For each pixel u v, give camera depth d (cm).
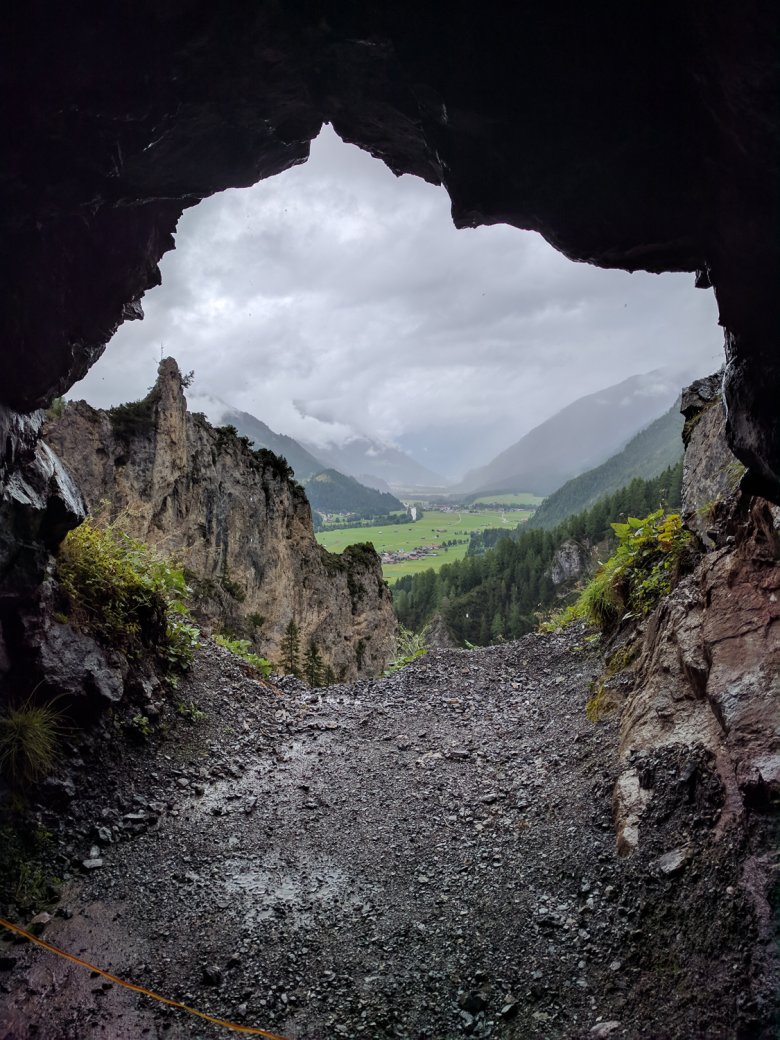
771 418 386
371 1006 404
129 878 540
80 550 766
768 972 336
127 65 344
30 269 445
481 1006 395
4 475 546
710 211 366
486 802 631
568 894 469
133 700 741
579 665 943
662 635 665
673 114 342
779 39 248
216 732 796
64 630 680
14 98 343
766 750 432
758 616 520
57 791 602
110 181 407
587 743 671
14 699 624
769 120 280
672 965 375
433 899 499
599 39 324
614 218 395
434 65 355
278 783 710
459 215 434
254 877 542
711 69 288
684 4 283
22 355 485
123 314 562
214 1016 402
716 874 404
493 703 910
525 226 437
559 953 420
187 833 607
